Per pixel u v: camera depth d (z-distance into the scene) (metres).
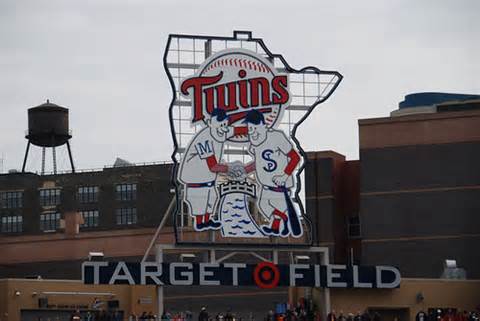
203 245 94.12
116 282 91.69
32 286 98.06
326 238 140.88
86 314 96.88
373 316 97.12
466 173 135.25
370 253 136.62
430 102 148.88
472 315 97.75
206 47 96.06
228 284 93.31
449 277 112.56
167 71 95.25
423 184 136.12
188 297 146.88
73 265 171.88
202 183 94.69
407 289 100.06
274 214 95.19
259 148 95.69
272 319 97.50
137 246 165.88
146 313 95.56
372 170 137.88
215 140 95.25
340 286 96.00
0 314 97.44
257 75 96.44
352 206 143.12
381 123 138.25
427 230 135.50
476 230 134.00
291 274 94.81
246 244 94.81
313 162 142.75
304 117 96.56
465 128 135.75
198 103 95.38
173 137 94.81
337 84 97.31
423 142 136.62
